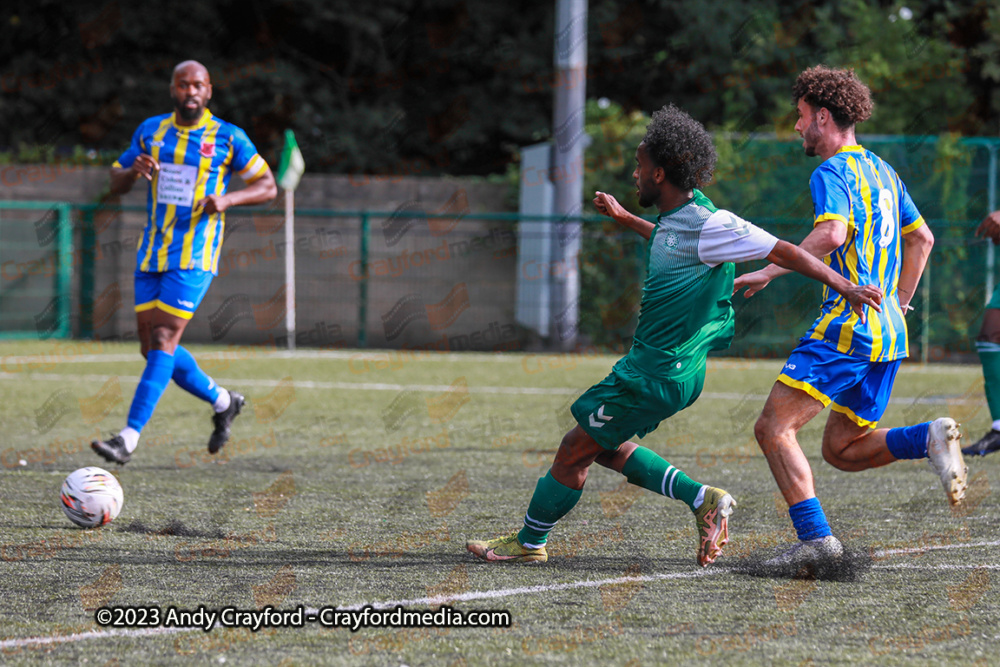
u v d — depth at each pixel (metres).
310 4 58.94
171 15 58.50
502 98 62.59
